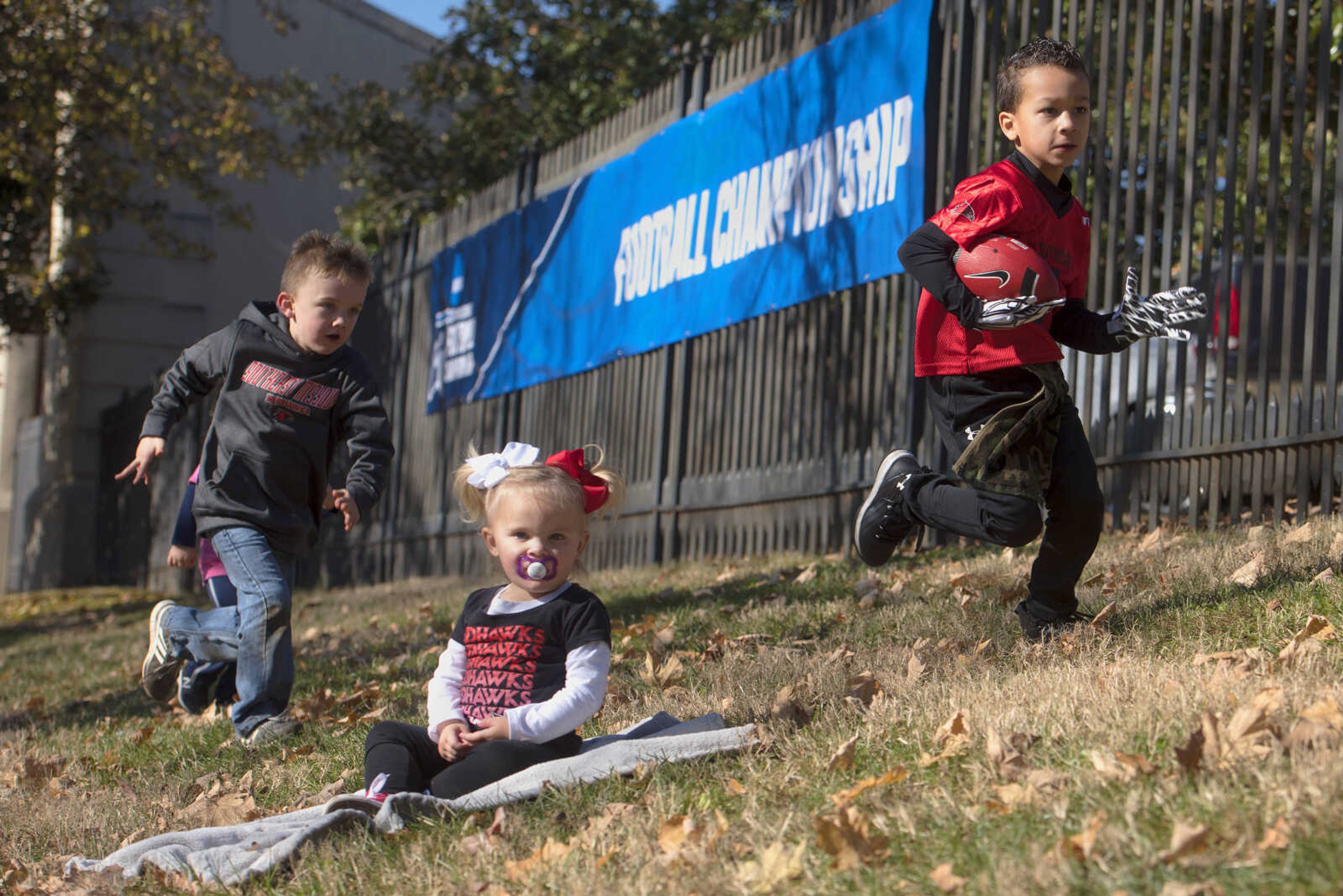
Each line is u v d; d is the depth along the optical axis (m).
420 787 3.33
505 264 11.66
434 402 12.80
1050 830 2.34
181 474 16.72
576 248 10.53
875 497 4.11
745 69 8.77
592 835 2.77
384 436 4.70
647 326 9.50
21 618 15.27
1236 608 3.98
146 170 20.95
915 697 3.51
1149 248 6.05
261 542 4.70
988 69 6.89
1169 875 2.07
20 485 23.02
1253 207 5.74
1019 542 3.73
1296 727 2.54
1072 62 3.57
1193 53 5.91
